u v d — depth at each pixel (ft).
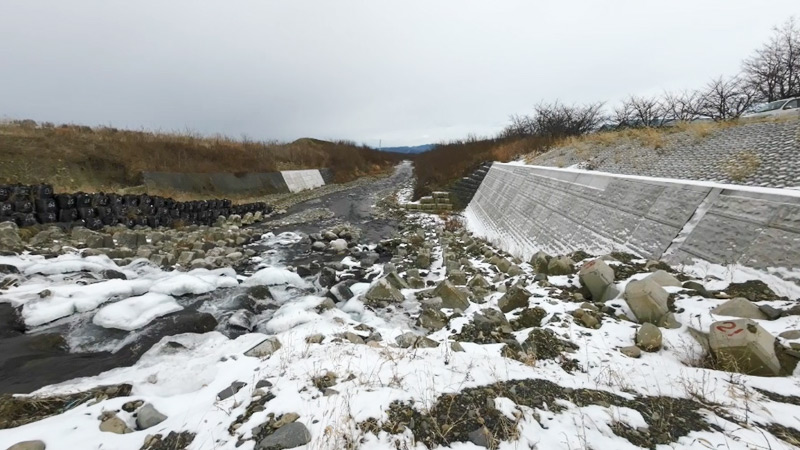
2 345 19.20
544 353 14.67
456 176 104.27
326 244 47.67
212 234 47.52
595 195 32.65
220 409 11.09
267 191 100.89
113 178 69.10
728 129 40.60
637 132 53.93
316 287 30.73
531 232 41.50
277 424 9.85
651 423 9.58
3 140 59.57
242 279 32.48
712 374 11.71
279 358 14.43
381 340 17.43
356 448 8.92
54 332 20.76
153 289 26.43
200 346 18.19
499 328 17.87
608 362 13.30
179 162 82.84
